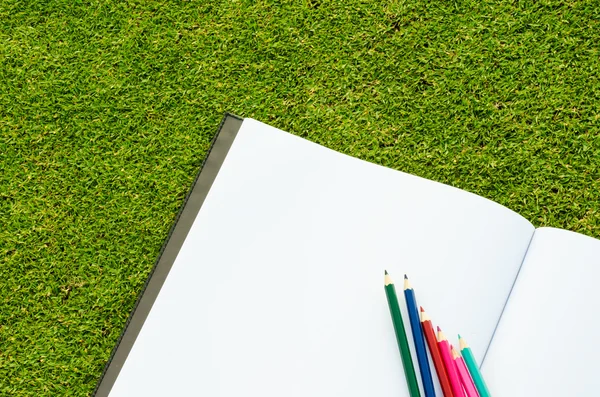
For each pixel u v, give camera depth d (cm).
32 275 95
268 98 96
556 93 94
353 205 70
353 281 69
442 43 96
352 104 96
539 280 65
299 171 71
